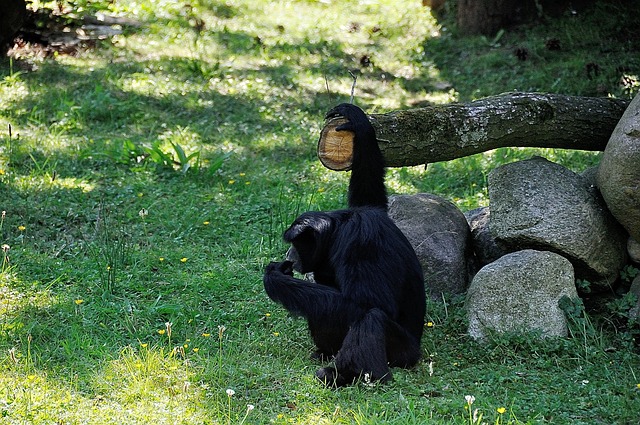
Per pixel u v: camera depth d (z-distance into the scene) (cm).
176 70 2273
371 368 933
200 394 895
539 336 1062
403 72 2409
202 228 1458
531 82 2188
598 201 1167
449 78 2347
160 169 1694
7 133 1809
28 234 1388
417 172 1752
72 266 1271
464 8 2586
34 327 1061
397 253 995
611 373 991
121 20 2619
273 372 962
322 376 954
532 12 2534
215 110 2047
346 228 989
